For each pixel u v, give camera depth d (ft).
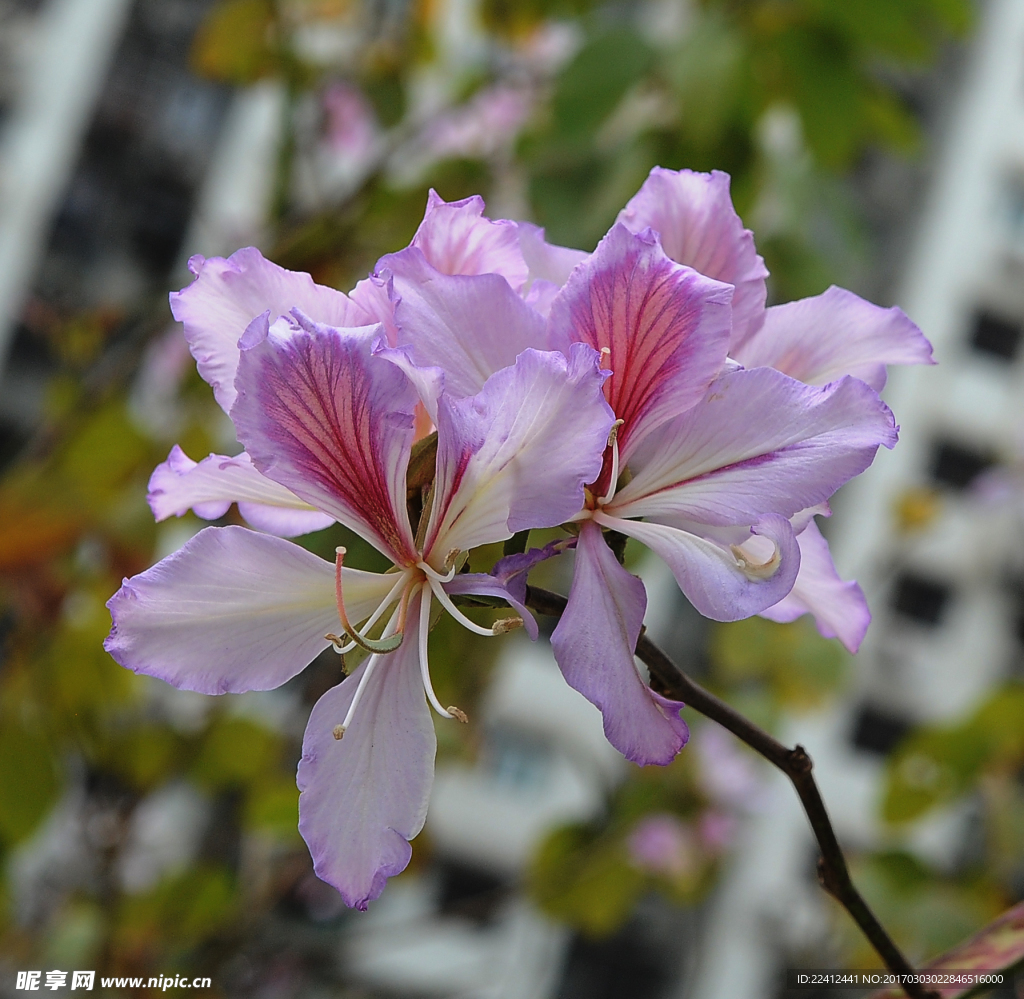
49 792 1.97
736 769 3.02
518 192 2.10
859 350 0.93
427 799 0.87
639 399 0.89
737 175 1.80
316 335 0.84
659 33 1.86
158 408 2.76
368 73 2.62
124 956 2.40
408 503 0.90
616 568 0.87
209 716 2.47
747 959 8.31
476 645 1.66
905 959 0.99
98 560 2.24
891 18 1.73
